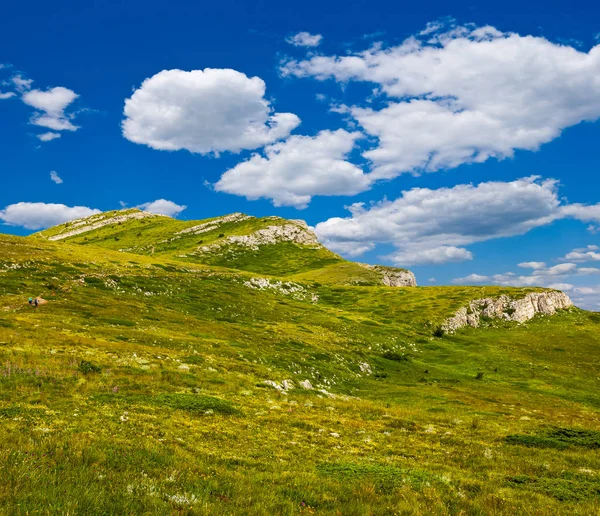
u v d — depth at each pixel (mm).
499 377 82688
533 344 112188
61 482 10086
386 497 13344
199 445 18312
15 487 9008
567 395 73125
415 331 115125
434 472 17922
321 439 23047
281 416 27844
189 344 50438
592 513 13750
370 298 152750
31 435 15086
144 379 31875
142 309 68312
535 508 13727
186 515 9516
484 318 138125
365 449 22203
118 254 123938
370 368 74188
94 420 19781
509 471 19719
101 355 36094
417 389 63562
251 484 13000
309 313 107812
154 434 18875
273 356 58406
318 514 11250
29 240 111688
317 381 55750
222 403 27594
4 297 57656
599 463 22781
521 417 44875
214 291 103500
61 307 57656
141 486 10711
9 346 33406
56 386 26125
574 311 153875
